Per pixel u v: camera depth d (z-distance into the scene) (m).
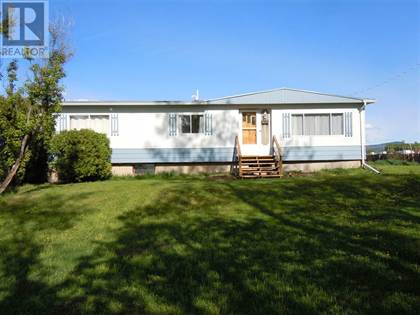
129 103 18.30
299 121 19.12
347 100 18.84
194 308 4.27
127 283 5.03
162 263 5.75
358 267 5.32
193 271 5.38
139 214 9.18
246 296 4.52
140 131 18.69
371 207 9.29
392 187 11.78
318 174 17.11
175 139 18.75
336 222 7.91
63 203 10.52
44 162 16.73
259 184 13.02
